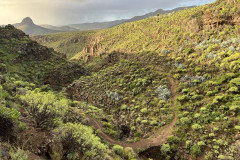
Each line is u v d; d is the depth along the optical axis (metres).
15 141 6.84
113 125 27.83
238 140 21.78
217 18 47.81
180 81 38.50
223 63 36.03
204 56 41.06
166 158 22.81
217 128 24.20
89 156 9.52
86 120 22.95
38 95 10.30
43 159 6.92
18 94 15.58
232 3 49.91
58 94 39.09
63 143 8.62
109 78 49.72
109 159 12.02
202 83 34.81
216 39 44.38
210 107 28.36
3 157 5.13
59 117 10.87
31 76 47.78
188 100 32.50
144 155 22.72
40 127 8.96
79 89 49.41
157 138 25.88
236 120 24.38
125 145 23.28
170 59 47.31
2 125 6.98
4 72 41.97
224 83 32.09
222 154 21.09
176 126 27.50
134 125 30.59
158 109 32.44
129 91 40.69
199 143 22.89
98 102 41.31
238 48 37.31
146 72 45.22
